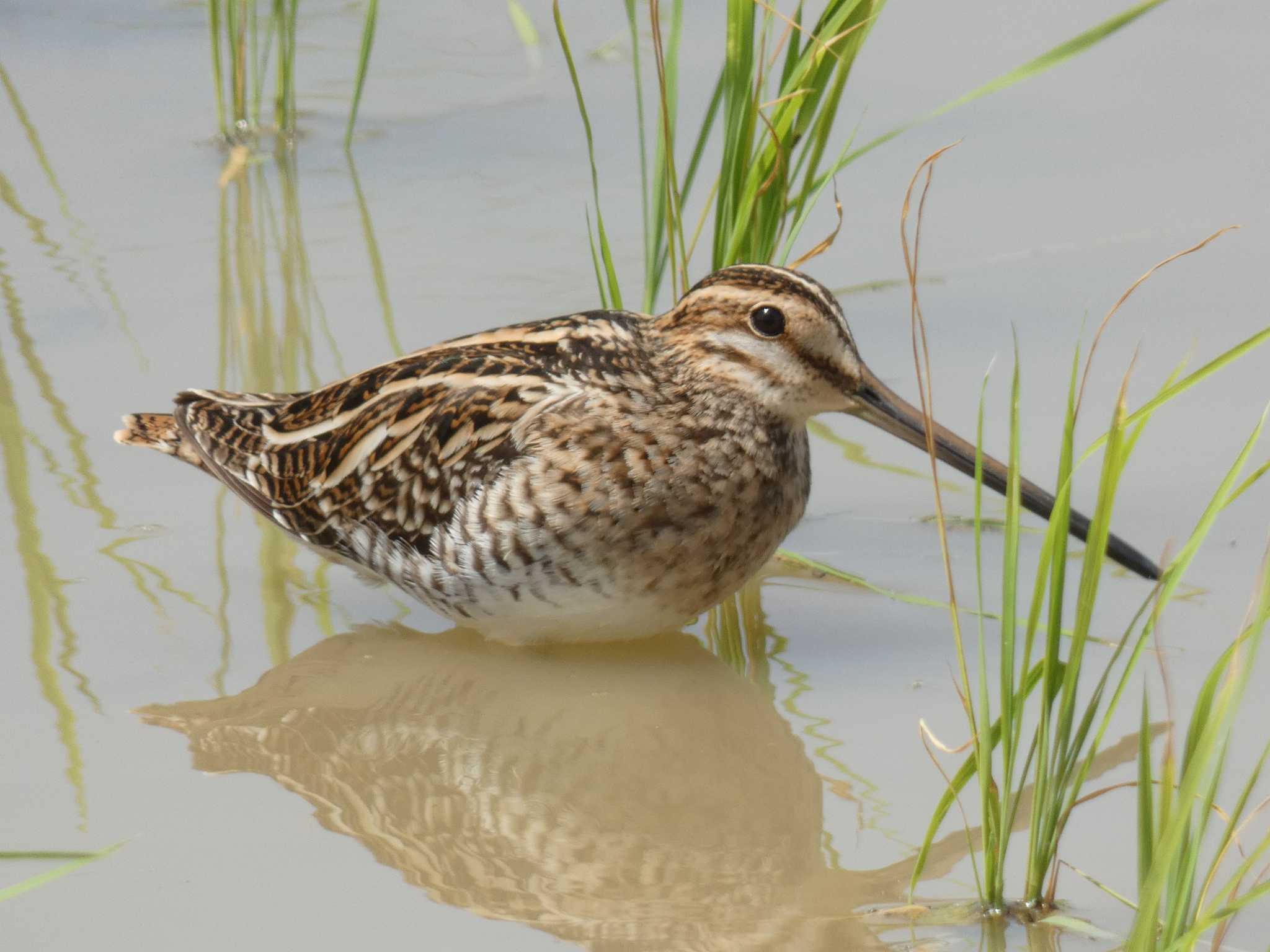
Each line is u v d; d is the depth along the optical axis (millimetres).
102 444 12422
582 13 18984
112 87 17438
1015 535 7730
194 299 14055
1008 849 8633
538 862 8641
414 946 7887
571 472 10305
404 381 11117
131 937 7879
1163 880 6750
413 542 10750
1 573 11047
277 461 11430
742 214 11539
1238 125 16203
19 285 14102
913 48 17609
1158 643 8594
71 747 9414
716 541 10516
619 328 10898
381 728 9914
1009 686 7758
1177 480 11695
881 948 7855
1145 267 14047
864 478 12406
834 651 10586
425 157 16297
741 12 11234
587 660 10789
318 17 19125
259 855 8594
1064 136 16172
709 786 9391
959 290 13938
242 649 10555
